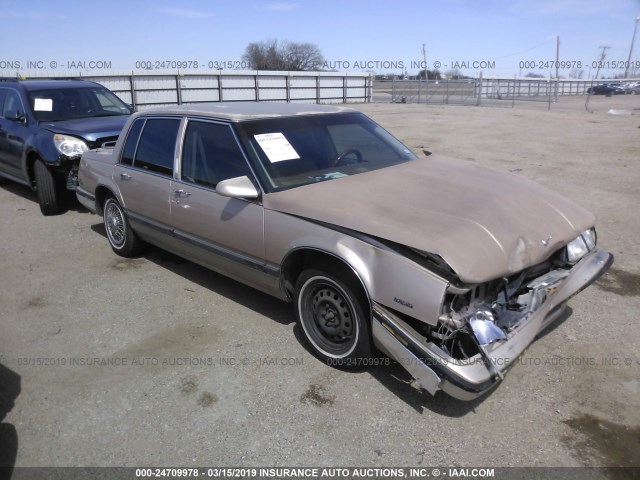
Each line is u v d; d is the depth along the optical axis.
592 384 3.34
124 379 3.52
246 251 3.93
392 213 3.24
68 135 7.27
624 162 11.00
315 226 3.38
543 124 19.88
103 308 4.56
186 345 3.92
